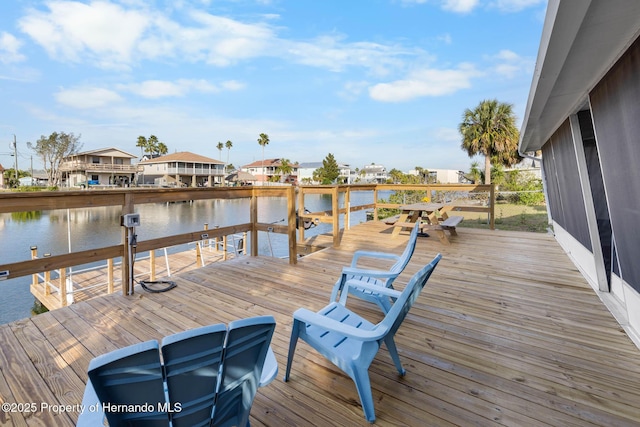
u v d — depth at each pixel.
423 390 1.65
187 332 0.88
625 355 1.95
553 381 1.71
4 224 14.37
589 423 1.41
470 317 2.50
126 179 33.78
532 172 14.12
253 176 46.44
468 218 9.34
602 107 2.17
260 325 1.04
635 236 1.96
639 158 1.72
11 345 2.07
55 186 28.89
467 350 2.03
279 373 1.80
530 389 1.65
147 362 0.85
